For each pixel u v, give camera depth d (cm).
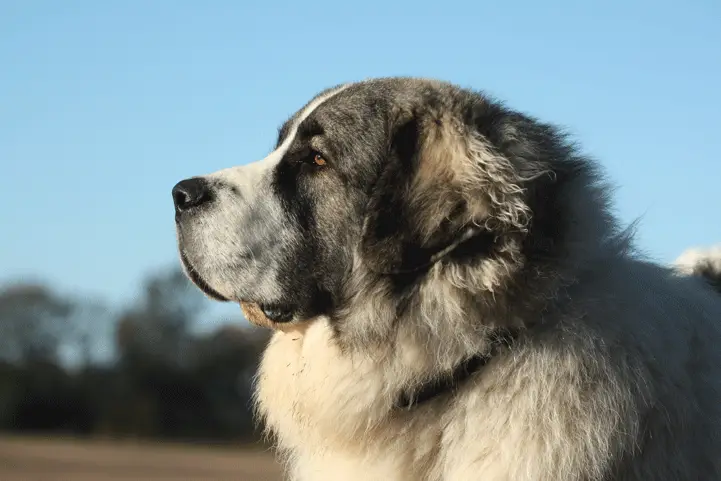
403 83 638
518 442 516
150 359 4497
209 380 4541
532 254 547
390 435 563
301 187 621
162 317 4559
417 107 604
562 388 525
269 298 614
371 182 604
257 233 614
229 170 635
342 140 615
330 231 608
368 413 566
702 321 600
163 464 2783
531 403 523
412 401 558
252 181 625
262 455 3359
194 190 623
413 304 559
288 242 613
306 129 627
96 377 4547
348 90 639
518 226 540
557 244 556
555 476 507
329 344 590
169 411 4469
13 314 4456
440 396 556
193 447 3894
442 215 556
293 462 643
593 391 525
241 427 4519
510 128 583
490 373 540
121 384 4506
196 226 622
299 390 605
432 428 551
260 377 657
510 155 566
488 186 552
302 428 603
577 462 510
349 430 571
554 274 549
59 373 4512
